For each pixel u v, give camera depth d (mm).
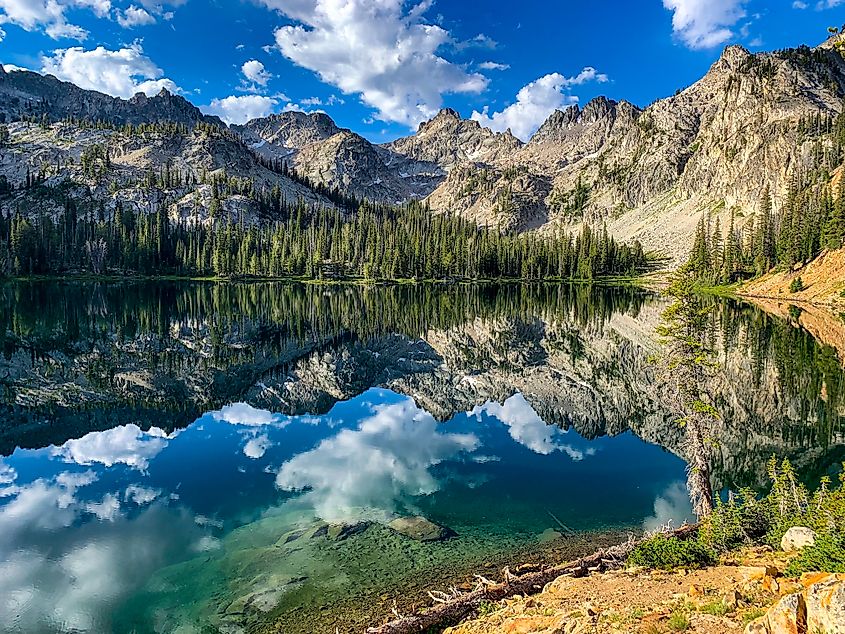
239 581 16469
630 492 24281
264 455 28859
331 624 14461
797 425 32906
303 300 121250
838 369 45906
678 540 15922
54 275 148250
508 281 175375
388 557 18109
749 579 11711
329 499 22875
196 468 26547
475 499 23250
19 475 25500
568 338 78250
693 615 9438
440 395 47500
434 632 13258
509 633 11172
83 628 14094
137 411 39156
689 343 20234
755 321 73688
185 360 58594
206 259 174875
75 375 50500
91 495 23016
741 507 17859
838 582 6785
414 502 22797
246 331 79188
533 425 37062
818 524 14156
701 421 20078
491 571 17250
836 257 101000
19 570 16812
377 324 91438
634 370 57375
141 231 171000
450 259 174125
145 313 90312
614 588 13172
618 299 126688
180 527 19969
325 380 52656
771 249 121062
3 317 80312
